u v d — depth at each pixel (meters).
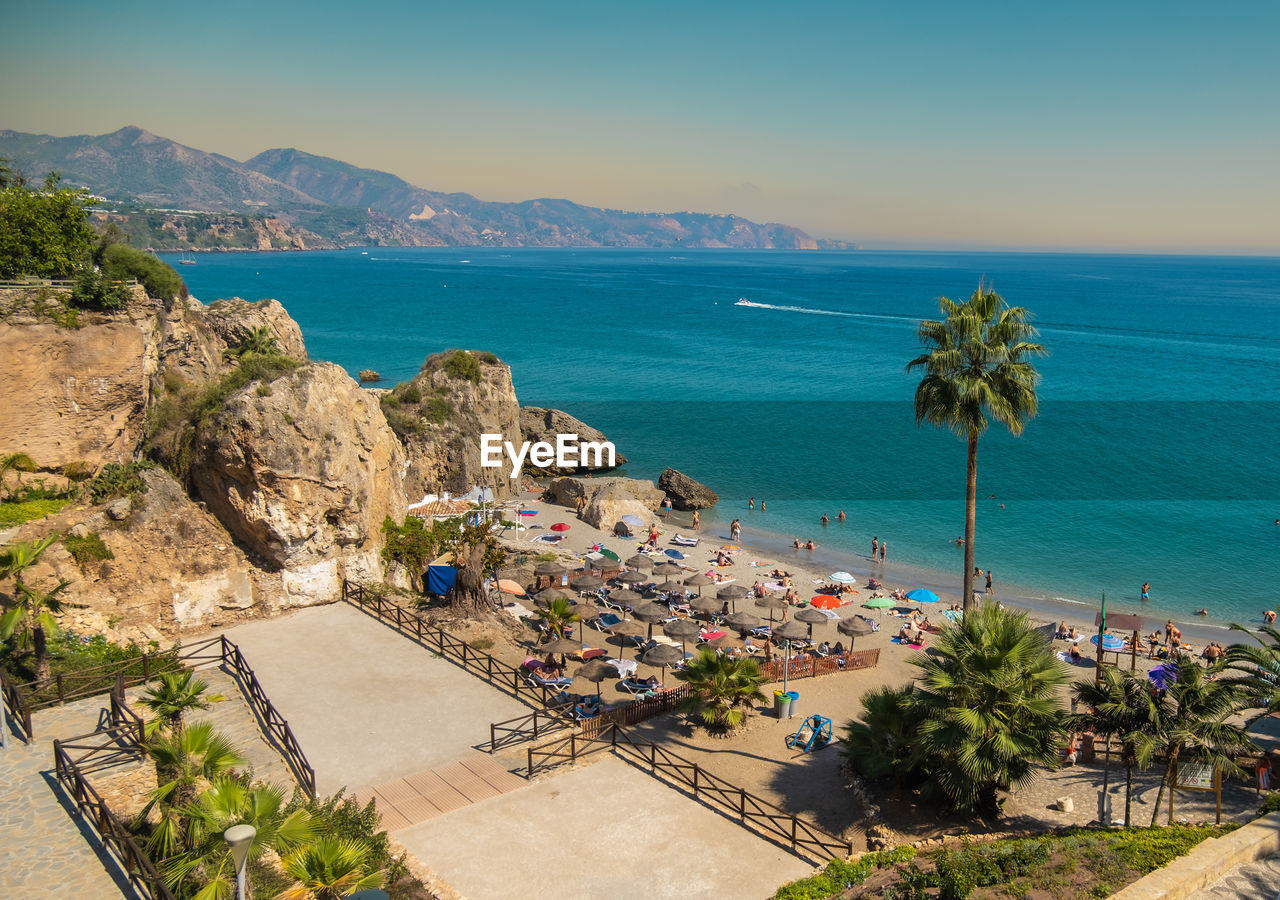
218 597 38.22
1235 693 25.84
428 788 27.16
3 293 38.75
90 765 23.36
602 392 137.50
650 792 27.98
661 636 47.06
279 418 38.75
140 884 18.25
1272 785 29.92
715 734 34.28
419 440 71.12
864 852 24.92
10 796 21.92
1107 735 26.69
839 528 76.00
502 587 48.06
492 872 23.34
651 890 22.81
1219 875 20.98
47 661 29.00
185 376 53.09
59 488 39.09
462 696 33.22
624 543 66.44
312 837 19.20
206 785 21.05
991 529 75.06
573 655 41.22
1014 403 36.59
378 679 34.16
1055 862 21.66
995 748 25.05
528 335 198.12
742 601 54.56
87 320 40.03
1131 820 27.95
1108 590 60.16
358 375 135.50
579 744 31.28
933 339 38.28
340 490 41.12
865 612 53.06
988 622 27.61
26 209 45.47
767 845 25.27
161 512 37.44
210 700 25.59
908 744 27.91
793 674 41.59
